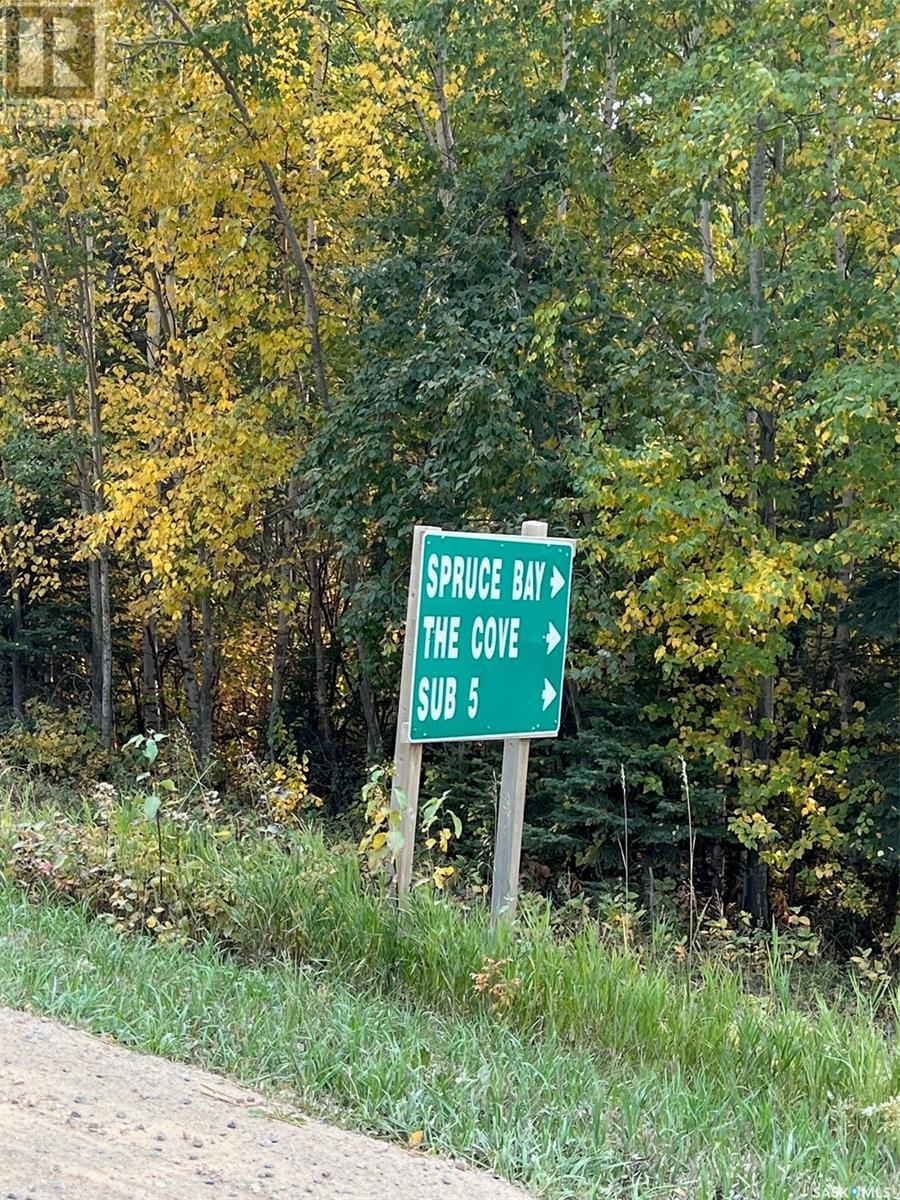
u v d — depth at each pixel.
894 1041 5.57
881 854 12.38
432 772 14.23
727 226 15.95
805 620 14.00
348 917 6.21
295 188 16.42
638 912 8.09
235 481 16.03
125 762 19.38
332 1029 4.84
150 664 23.61
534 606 6.96
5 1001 4.86
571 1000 5.55
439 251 14.23
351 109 15.98
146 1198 3.19
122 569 23.39
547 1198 3.62
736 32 11.48
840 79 10.09
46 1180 3.21
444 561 6.43
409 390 13.62
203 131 15.45
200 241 15.77
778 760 13.81
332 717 21.31
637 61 13.66
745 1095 4.93
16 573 22.72
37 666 26.17
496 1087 4.38
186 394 18.02
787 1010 5.66
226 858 6.91
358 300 15.97
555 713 7.08
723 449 12.23
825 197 12.51
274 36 15.20
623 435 12.91
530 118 13.40
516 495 13.20
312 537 17.36
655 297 13.27
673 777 13.41
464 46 13.45
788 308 11.98
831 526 13.99
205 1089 4.14
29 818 7.71
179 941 6.06
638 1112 4.33
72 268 19.81
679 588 11.52
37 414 22.27
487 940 6.00
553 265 13.39
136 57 15.38
